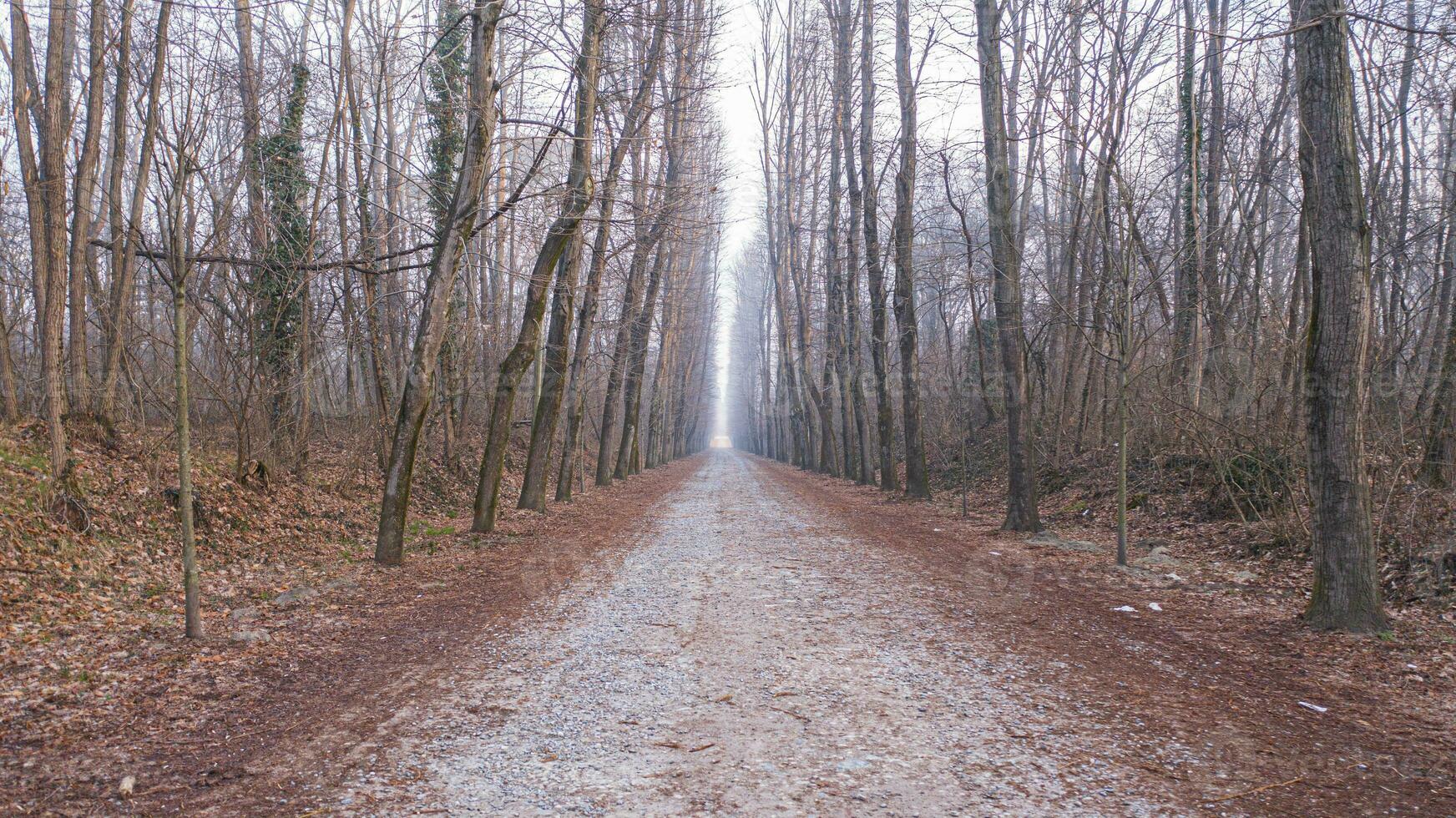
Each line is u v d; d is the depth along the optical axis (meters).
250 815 3.98
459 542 14.01
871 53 22.38
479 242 22.09
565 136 11.64
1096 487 17.89
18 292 15.56
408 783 4.36
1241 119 19.67
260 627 7.77
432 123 17.98
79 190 11.85
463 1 12.21
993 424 29.28
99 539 9.77
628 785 4.31
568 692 5.93
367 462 19.39
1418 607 8.04
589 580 10.45
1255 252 15.98
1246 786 4.24
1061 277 21.92
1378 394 12.31
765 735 5.02
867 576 10.39
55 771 4.47
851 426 33.78
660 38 16.52
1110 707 5.47
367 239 15.37
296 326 15.41
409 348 21.88
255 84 12.97
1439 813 3.94
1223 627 7.63
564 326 19.03
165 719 5.34
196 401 14.06
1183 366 17.56
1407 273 15.65
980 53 14.72
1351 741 4.88
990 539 14.02
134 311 13.27
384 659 6.84
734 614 8.37
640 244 20.92
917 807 4.01
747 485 31.56
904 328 22.19
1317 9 7.21
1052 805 4.01
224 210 10.01
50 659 6.37
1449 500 9.17
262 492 13.80
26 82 11.34
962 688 5.88
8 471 9.95
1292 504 10.80
